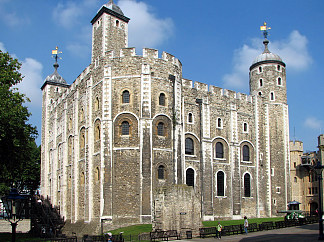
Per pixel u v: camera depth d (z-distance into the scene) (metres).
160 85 35.47
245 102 46.91
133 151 33.62
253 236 27.59
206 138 41.72
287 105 50.75
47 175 54.50
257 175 45.81
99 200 33.44
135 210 32.59
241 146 45.28
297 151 56.84
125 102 34.72
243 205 43.94
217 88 44.34
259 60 51.66
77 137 40.97
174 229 28.12
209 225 34.44
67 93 46.94
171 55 36.97
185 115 40.72
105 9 40.28
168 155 34.81
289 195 48.56
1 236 37.25
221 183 42.56
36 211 46.53
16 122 29.02
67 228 39.00
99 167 34.22
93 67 38.00
